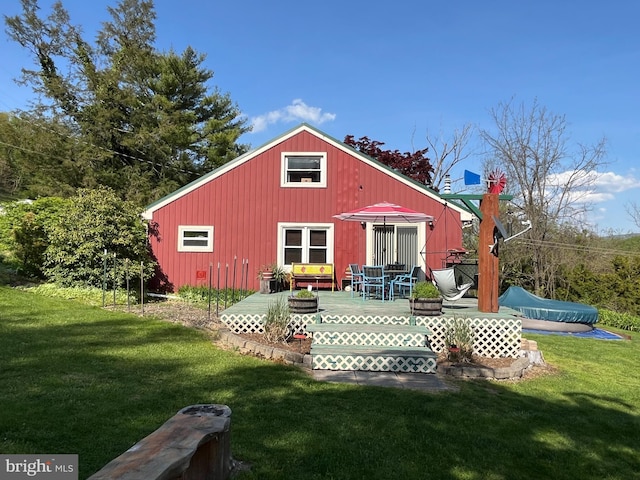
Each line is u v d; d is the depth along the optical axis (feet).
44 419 12.17
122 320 27.48
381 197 43.24
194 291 42.22
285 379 17.94
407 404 15.85
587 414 16.35
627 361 26.94
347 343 23.11
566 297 60.18
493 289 26.78
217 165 85.51
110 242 37.81
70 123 84.69
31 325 24.31
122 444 11.03
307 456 11.35
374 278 32.76
